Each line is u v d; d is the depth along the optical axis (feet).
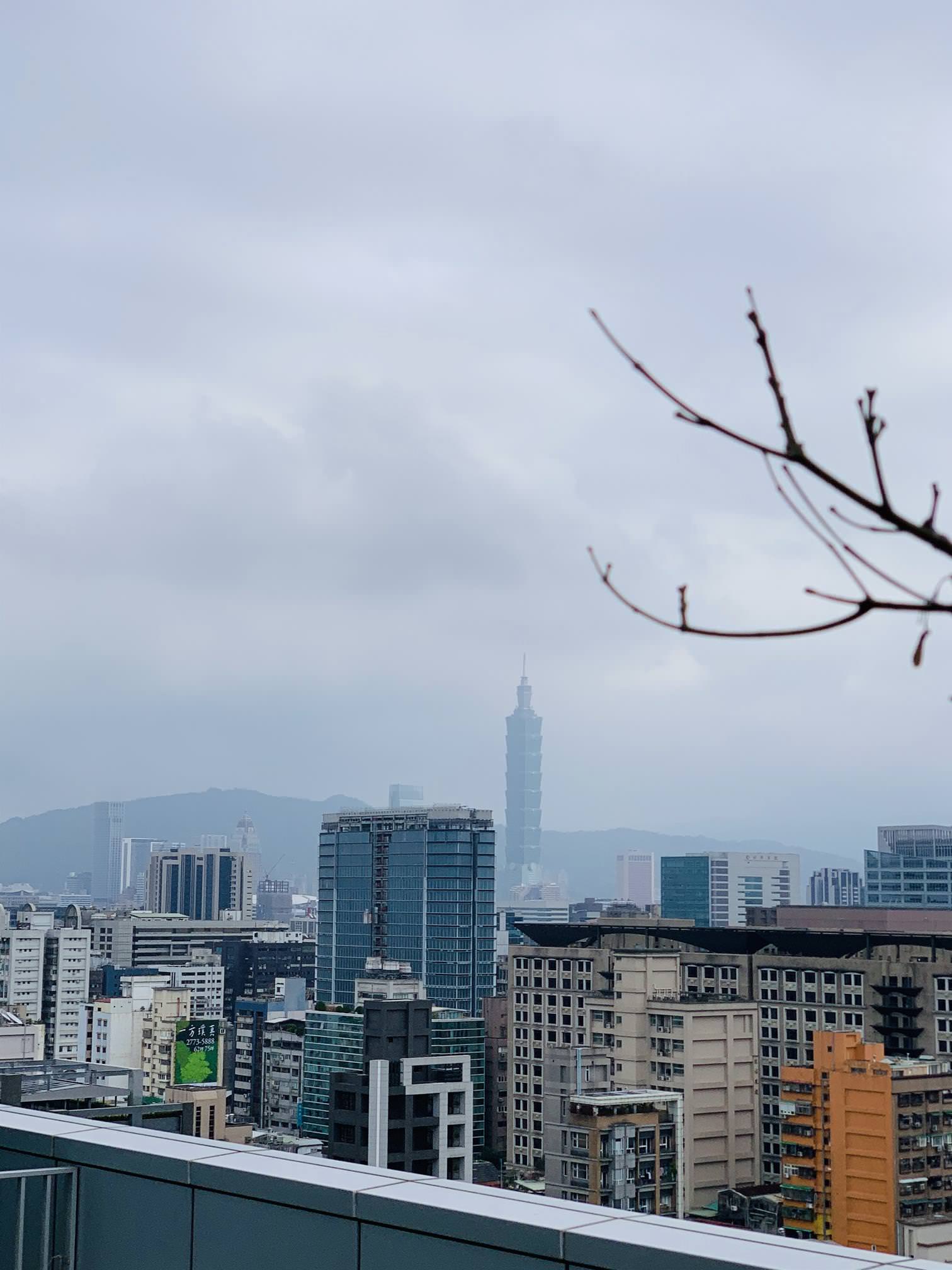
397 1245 29.32
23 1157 37.32
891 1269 24.49
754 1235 26.68
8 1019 216.74
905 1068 387.75
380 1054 448.65
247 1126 479.41
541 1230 27.14
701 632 11.08
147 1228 34.01
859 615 10.00
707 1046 522.88
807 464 10.03
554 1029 607.37
